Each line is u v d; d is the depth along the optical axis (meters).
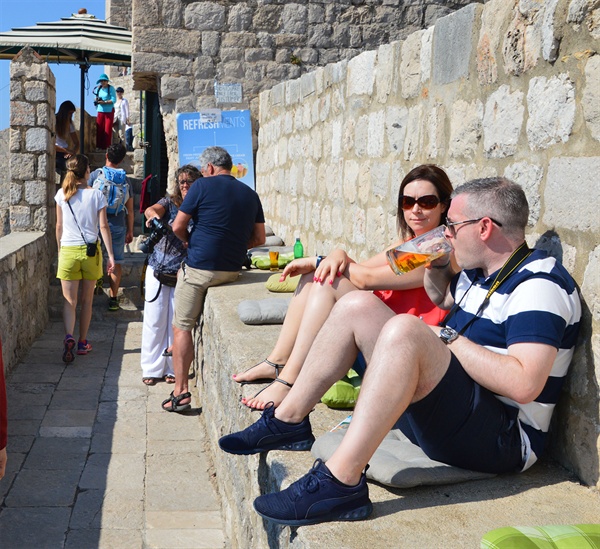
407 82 4.48
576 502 2.29
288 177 8.45
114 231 8.82
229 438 2.67
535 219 2.77
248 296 5.55
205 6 10.05
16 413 5.86
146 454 5.14
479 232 2.43
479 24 3.38
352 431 2.18
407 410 2.32
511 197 2.40
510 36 2.97
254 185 10.24
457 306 2.57
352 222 5.89
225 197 5.79
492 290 2.41
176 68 10.11
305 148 7.57
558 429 2.59
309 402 2.68
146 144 12.15
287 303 4.91
